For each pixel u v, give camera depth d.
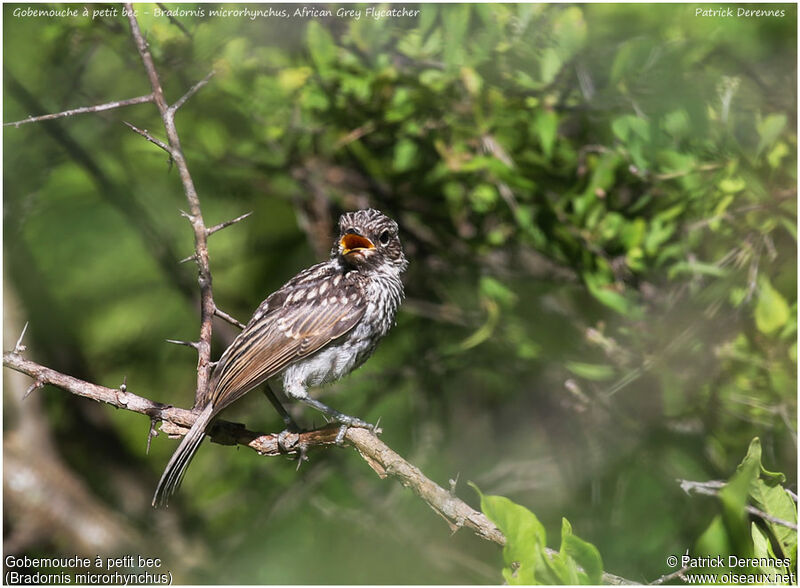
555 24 10.68
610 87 10.67
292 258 15.96
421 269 14.21
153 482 16.75
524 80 10.75
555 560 6.60
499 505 6.66
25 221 15.25
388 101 11.91
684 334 10.93
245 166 13.81
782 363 10.87
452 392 15.50
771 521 7.51
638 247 11.23
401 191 13.51
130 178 15.71
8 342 15.79
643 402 12.10
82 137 15.51
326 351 10.59
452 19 10.84
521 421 14.98
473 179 12.37
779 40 11.25
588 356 12.18
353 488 14.53
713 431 12.06
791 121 10.92
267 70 12.22
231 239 15.96
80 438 16.75
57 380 8.58
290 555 14.44
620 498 13.16
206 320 8.97
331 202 14.32
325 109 12.33
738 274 10.80
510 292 12.62
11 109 14.88
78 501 15.77
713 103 10.75
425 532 14.53
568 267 12.22
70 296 16.42
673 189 11.18
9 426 15.85
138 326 16.38
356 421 9.82
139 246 16.42
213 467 15.79
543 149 11.64
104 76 14.76
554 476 14.51
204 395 8.91
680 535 12.70
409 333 14.82
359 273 10.98
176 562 15.15
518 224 12.09
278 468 15.17
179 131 13.56
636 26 11.34
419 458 14.41
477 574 14.00
